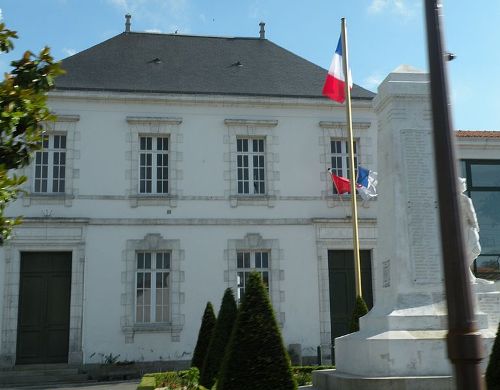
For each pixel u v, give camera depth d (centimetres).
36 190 2170
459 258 475
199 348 1473
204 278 2188
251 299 884
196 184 2242
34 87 784
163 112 2267
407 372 909
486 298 1002
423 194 1042
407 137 1060
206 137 2277
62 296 2134
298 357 2130
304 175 2306
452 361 463
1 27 767
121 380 1970
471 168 2217
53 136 2211
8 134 707
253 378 842
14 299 2069
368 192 2170
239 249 2225
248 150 2322
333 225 2281
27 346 2088
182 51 2545
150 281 2180
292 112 2344
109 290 2127
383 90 1099
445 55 520
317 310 2217
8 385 1872
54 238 2122
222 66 2503
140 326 2119
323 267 2248
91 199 2173
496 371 709
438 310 984
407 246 1020
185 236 2203
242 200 2256
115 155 2216
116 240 2161
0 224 753
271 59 2600
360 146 2355
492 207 2203
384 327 980
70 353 2061
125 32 2572
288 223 2259
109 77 2317
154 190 2241
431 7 526
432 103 512
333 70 1953
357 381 888
